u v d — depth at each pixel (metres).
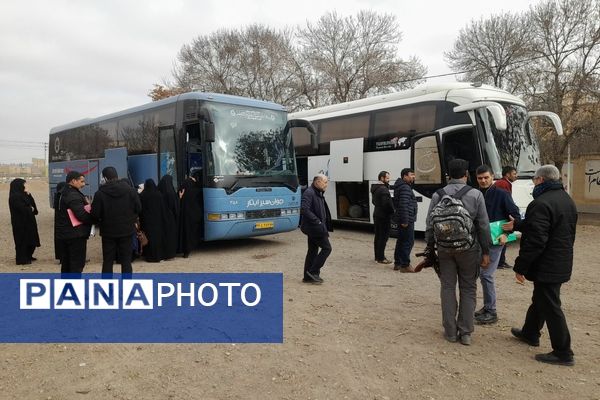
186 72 40.59
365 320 6.16
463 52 26.73
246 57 38.56
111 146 14.34
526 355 5.01
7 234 15.58
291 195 11.93
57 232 7.63
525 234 4.77
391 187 13.52
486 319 5.98
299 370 4.66
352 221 14.92
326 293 7.48
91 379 4.46
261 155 11.46
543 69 20.23
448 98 12.20
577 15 19.48
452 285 5.39
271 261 10.20
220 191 10.53
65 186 7.55
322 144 15.84
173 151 11.28
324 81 36.38
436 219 5.18
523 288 7.88
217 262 10.05
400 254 9.07
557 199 4.72
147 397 4.10
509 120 11.88
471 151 11.54
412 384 4.37
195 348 5.23
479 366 4.74
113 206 7.17
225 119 10.97
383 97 14.19
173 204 10.29
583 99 19.00
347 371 4.64
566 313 6.50
